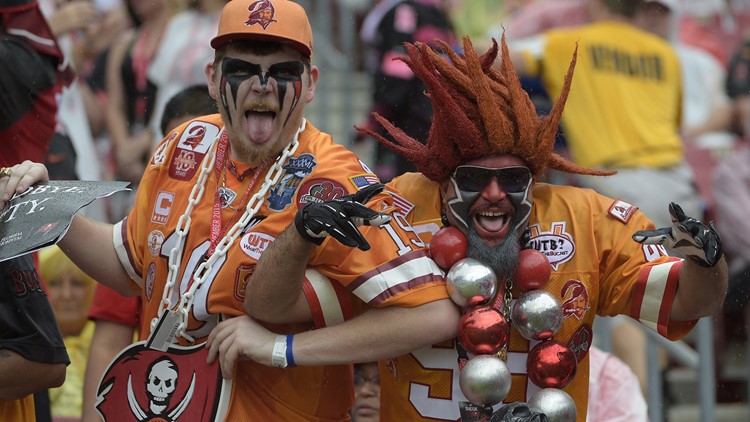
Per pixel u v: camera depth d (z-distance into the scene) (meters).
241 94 14.91
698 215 26.31
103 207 26.22
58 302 20.20
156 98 26.38
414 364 15.41
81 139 23.45
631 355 23.25
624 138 25.77
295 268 14.19
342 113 32.91
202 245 15.05
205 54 25.98
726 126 28.61
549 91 25.70
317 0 33.78
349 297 14.95
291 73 15.01
